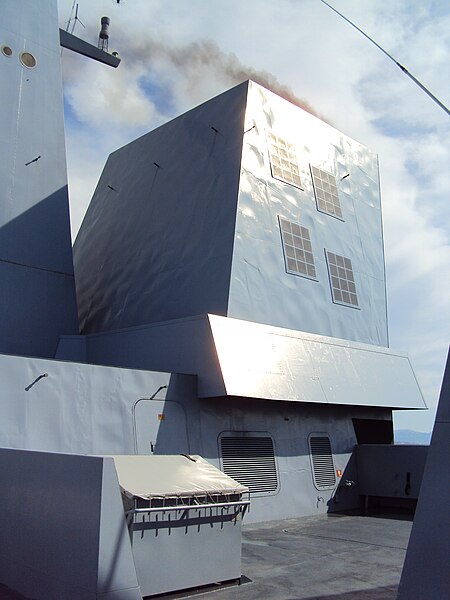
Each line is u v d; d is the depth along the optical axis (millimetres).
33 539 6379
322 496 12555
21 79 13906
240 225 12625
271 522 11211
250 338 11414
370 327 15312
